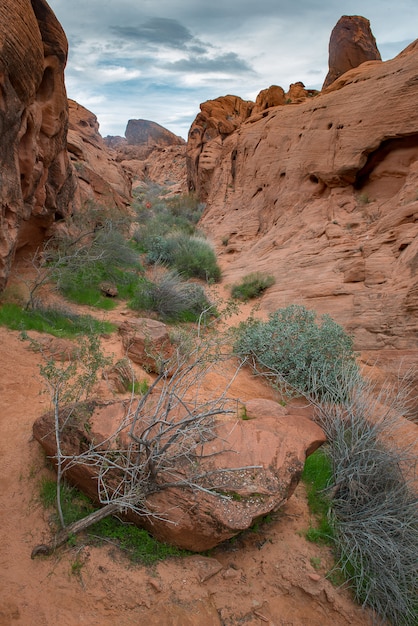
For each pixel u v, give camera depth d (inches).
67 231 415.8
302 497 157.9
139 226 727.1
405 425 218.2
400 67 487.5
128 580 116.5
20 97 255.0
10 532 123.7
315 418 196.9
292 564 132.0
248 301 445.7
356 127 519.8
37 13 295.3
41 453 151.4
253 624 117.4
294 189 619.2
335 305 361.4
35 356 218.5
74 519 129.3
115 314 331.6
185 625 111.5
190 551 129.6
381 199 496.1
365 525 142.5
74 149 716.0
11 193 260.4
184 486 128.3
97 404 152.9
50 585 112.5
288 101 964.6
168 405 129.0
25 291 296.4
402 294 311.4
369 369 283.7
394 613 127.6
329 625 124.0
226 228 753.0
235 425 157.2
